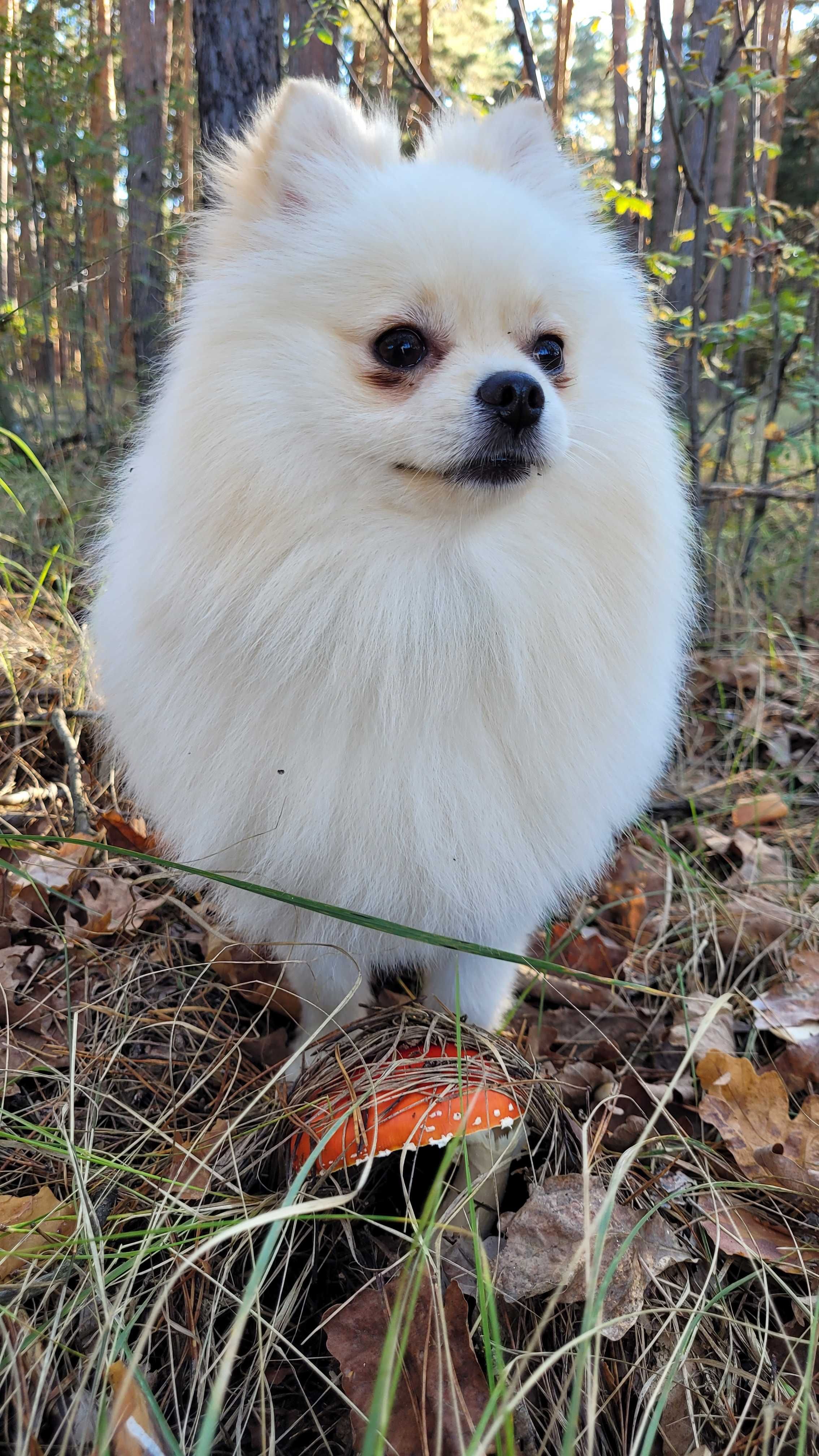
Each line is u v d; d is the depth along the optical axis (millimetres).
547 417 246
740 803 473
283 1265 227
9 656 475
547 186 319
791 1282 243
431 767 251
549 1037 337
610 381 283
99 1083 281
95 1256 207
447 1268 231
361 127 296
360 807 250
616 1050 316
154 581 260
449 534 251
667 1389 191
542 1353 190
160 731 273
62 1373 207
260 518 246
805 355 792
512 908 280
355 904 267
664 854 443
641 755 295
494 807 259
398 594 249
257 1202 238
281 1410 216
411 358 251
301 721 251
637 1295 222
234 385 249
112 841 403
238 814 263
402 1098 235
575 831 279
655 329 379
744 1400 218
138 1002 324
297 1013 334
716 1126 278
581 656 269
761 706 535
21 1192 252
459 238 247
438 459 237
